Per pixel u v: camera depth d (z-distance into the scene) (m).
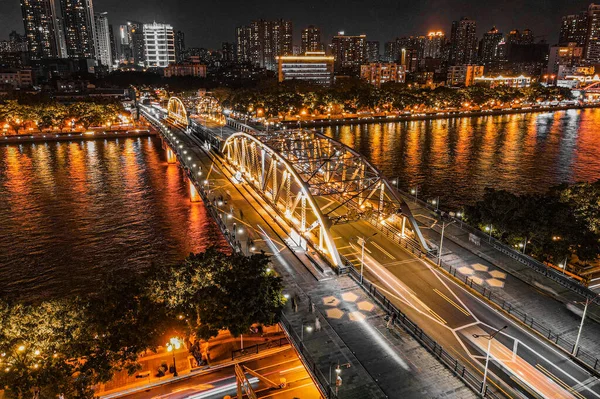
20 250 80.12
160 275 45.06
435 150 162.75
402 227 70.44
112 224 92.56
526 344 45.53
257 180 97.38
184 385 43.91
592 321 49.19
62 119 193.75
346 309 50.72
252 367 46.41
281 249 66.31
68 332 39.53
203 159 124.62
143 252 80.00
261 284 45.69
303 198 67.69
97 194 112.31
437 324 48.50
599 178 125.75
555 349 44.84
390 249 67.88
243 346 50.03
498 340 46.03
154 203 106.06
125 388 43.41
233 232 71.88
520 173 130.88
